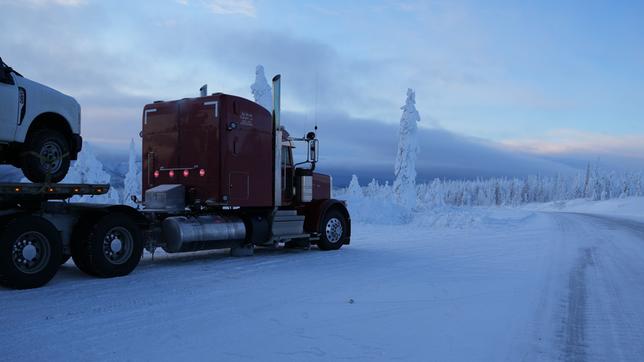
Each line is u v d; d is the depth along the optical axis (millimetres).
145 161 11500
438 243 15477
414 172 35188
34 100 7645
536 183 148375
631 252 13500
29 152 7656
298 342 5180
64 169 8188
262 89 28344
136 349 4848
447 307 6852
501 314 6508
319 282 8531
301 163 12852
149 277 8727
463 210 36438
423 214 26156
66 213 8359
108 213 8594
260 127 11312
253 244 11656
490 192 146375
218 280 8547
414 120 35250
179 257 11617
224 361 4555
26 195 7629
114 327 5582
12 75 7434
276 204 11711
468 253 12867
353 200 26625
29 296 7012
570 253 13086
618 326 6062
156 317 6047
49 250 7680
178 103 10945
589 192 128500
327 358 4695
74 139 8398
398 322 6051
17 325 5574
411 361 4660
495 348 5113
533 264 10977
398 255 12352
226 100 10461
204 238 10234
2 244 7184
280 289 7883
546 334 5680
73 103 8422
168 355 4688
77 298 6945
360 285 8320
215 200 10391
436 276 9305
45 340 5066
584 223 27391
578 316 6520
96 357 4590
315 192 13414
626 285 8656
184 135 10828
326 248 13273
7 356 4578
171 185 10734
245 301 7000
